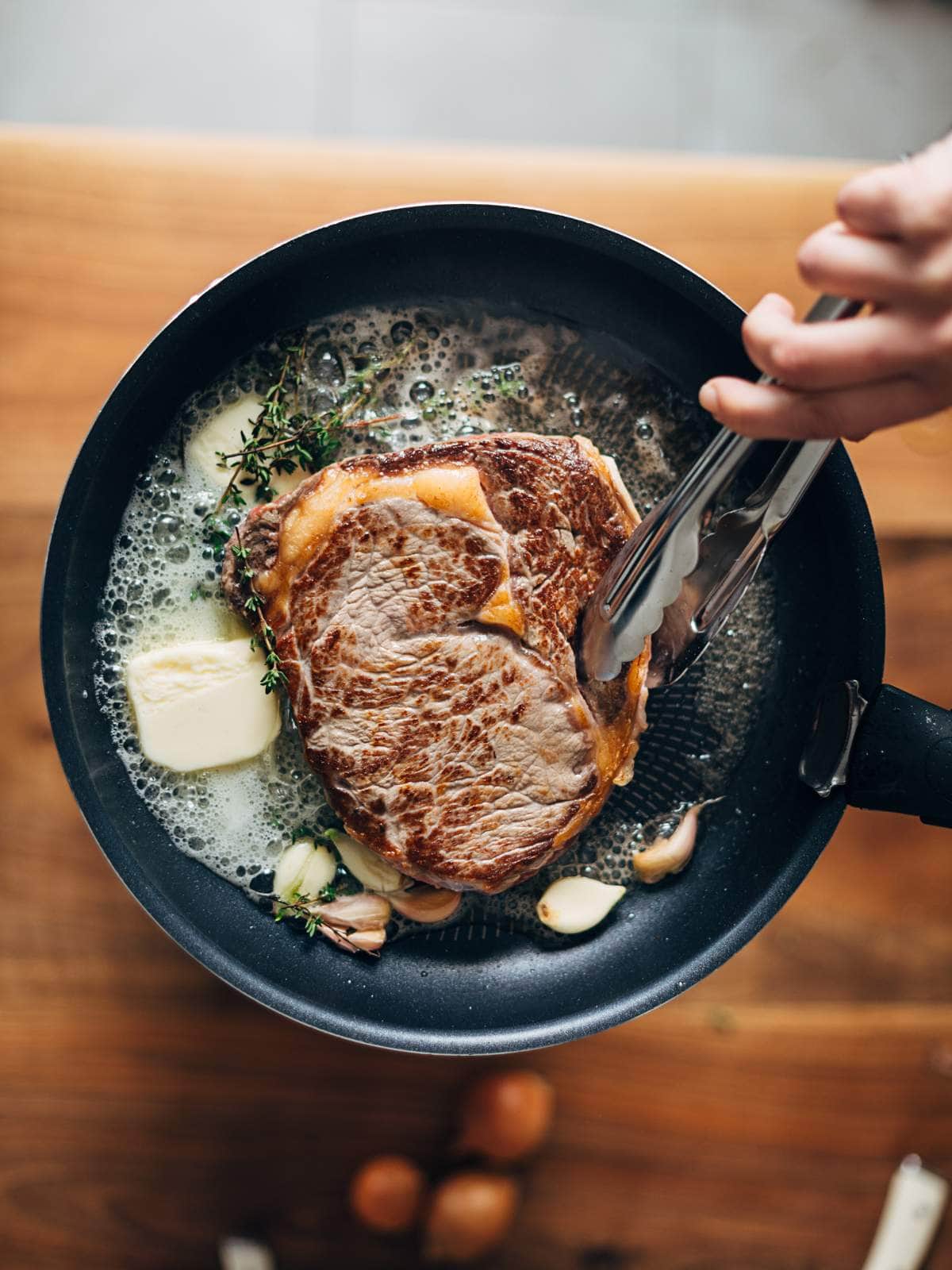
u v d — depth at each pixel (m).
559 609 0.37
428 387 0.41
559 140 0.61
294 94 0.60
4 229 0.44
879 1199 0.48
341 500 0.36
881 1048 0.48
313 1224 0.47
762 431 0.25
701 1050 0.48
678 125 0.62
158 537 0.40
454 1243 0.46
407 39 0.60
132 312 0.44
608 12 0.61
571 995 0.41
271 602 0.37
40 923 0.45
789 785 0.42
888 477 0.47
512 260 0.40
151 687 0.39
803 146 0.62
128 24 0.59
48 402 0.44
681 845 0.41
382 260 0.40
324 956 0.40
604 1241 0.48
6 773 0.44
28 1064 0.45
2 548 0.44
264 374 0.41
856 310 0.26
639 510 0.42
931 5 0.62
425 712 0.37
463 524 0.36
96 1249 0.46
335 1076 0.46
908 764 0.37
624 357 0.42
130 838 0.39
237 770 0.40
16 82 0.58
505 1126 0.45
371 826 0.37
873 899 0.48
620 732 0.38
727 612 0.36
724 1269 0.48
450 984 0.41
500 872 0.37
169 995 0.46
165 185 0.44
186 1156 0.46
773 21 0.62
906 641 0.47
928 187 0.23
